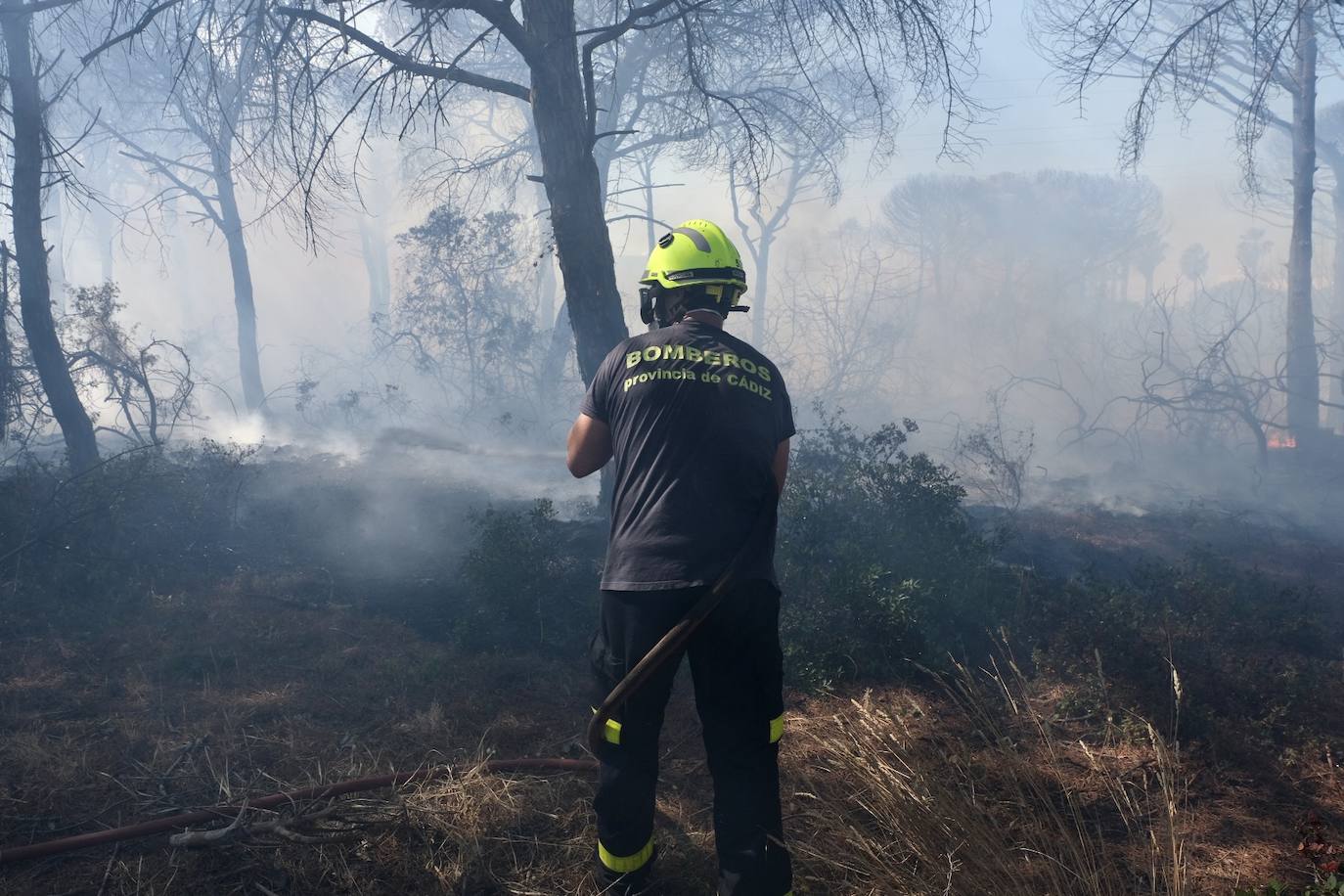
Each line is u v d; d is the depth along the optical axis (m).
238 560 6.34
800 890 2.54
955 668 4.25
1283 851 2.78
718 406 2.36
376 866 2.66
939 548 5.26
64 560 5.61
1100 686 3.80
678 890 2.59
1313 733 3.60
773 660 2.33
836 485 5.75
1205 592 5.07
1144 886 2.52
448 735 3.57
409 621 5.11
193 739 3.49
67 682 4.07
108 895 2.51
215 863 2.65
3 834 2.80
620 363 2.51
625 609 2.31
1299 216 15.35
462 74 7.09
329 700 3.93
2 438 8.39
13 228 7.98
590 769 3.23
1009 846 2.57
